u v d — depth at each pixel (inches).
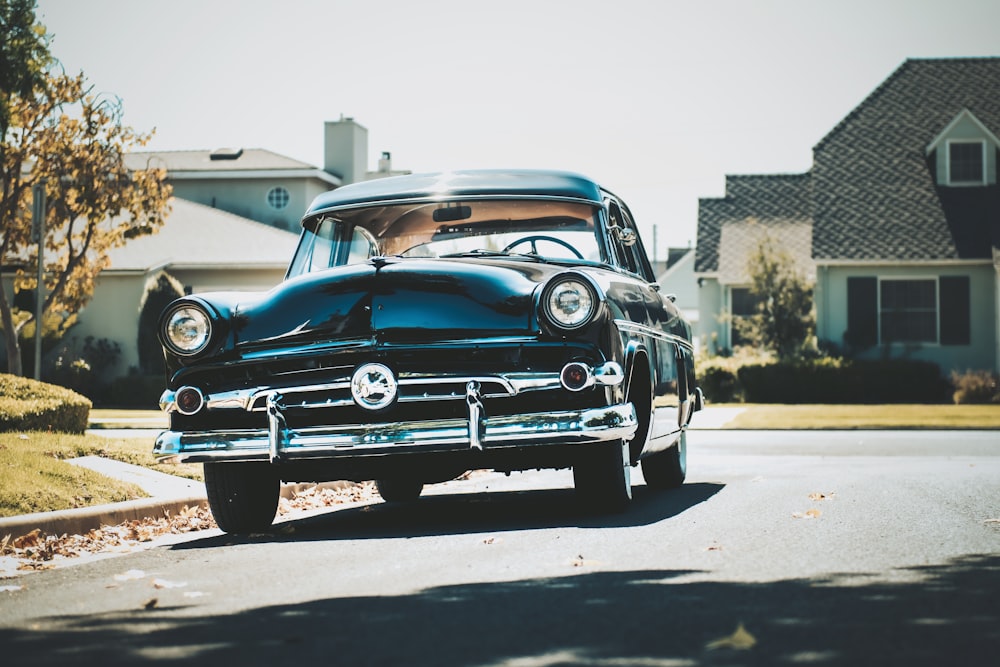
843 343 1179.3
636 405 296.2
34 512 301.3
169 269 1336.1
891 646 152.4
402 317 260.4
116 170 1062.4
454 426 257.1
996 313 1157.7
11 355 1053.8
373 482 426.3
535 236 305.3
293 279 276.2
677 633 160.7
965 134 1217.4
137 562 243.1
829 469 448.5
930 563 215.8
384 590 196.7
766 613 172.6
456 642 157.9
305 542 263.0
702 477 420.2
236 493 287.3
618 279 291.9
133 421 818.8
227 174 1615.4
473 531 269.1
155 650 157.8
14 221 1046.4
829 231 1192.8
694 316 2407.7
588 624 167.2
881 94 1320.1
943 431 741.9
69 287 1082.7
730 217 1338.6
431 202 311.1
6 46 980.6
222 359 269.9
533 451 271.6
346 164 1691.7
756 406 1051.3
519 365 259.6
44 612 189.8
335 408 263.9
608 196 325.1
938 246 1167.0
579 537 251.9
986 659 145.7
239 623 173.8
